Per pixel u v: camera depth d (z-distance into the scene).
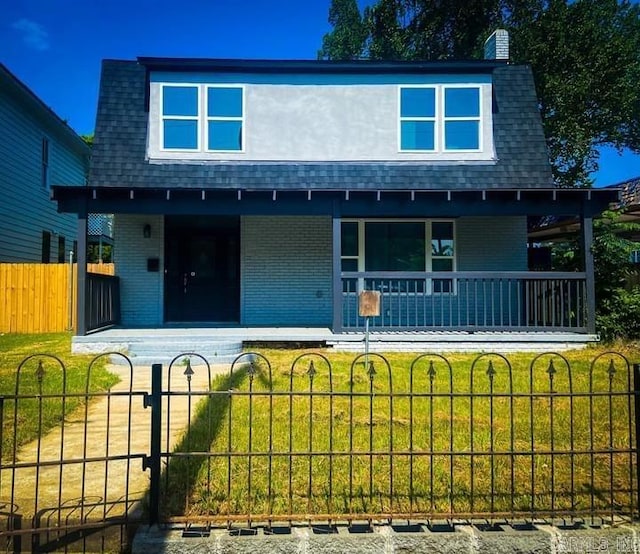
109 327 11.87
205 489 3.79
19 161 16.08
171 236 12.96
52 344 11.44
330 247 12.95
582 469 4.23
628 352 9.92
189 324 12.62
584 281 10.85
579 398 6.46
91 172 11.47
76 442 5.02
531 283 12.51
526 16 23.20
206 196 10.44
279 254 12.92
